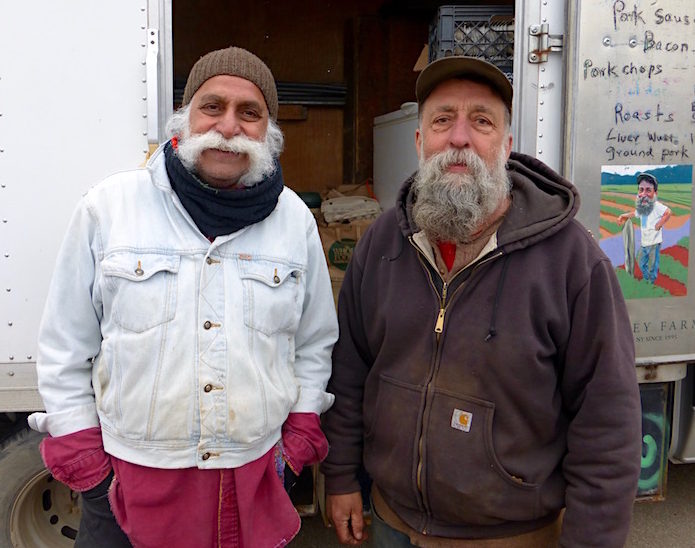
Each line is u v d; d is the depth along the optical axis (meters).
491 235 1.48
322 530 2.84
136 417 1.38
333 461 1.75
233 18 4.73
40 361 1.47
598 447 1.40
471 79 1.51
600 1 2.12
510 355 1.41
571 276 1.43
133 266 1.39
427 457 1.48
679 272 2.24
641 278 2.22
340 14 4.81
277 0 4.75
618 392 1.39
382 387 1.59
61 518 2.34
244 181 1.46
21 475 2.16
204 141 1.40
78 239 1.46
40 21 1.89
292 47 4.83
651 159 2.19
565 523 1.45
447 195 1.45
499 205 1.52
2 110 1.89
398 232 1.63
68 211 1.94
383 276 1.62
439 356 1.49
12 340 1.94
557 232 1.46
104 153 1.95
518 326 1.42
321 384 1.67
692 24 2.17
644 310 2.23
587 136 2.15
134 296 1.38
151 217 1.45
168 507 1.42
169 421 1.38
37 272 1.94
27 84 1.90
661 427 2.39
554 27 2.18
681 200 2.22
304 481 2.41
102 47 1.92
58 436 1.44
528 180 1.54
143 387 1.38
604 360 1.40
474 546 1.51
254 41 4.78
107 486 1.49
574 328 1.43
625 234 2.20
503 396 1.43
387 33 4.69
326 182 4.91
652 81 2.17
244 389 1.42
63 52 1.91
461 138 1.48
